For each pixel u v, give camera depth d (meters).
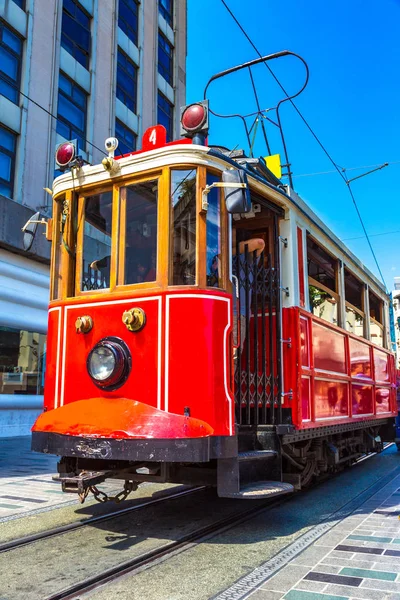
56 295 4.98
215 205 4.58
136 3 18.75
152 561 3.73
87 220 4.93
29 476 7.10
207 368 4.18
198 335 4.21
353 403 7.73
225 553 3.92
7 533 4.36
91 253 4.85
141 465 4.51
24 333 13.04
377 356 9.49
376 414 9.00
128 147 17.62
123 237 4.64
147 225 4.55
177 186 4.49
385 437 10.55
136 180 4.67
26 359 13.04
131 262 4.58
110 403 4.25
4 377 12.37
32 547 4.04
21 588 3.21
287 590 3.17
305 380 5.81
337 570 3.53
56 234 5.10
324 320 6.69
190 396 4.10
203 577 3.41
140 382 4.25
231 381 4.38
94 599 3.05
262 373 5.41
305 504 5.81
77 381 4.59
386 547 4.07
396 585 3.26
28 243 5.28
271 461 5.11
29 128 13.19
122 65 17.67
